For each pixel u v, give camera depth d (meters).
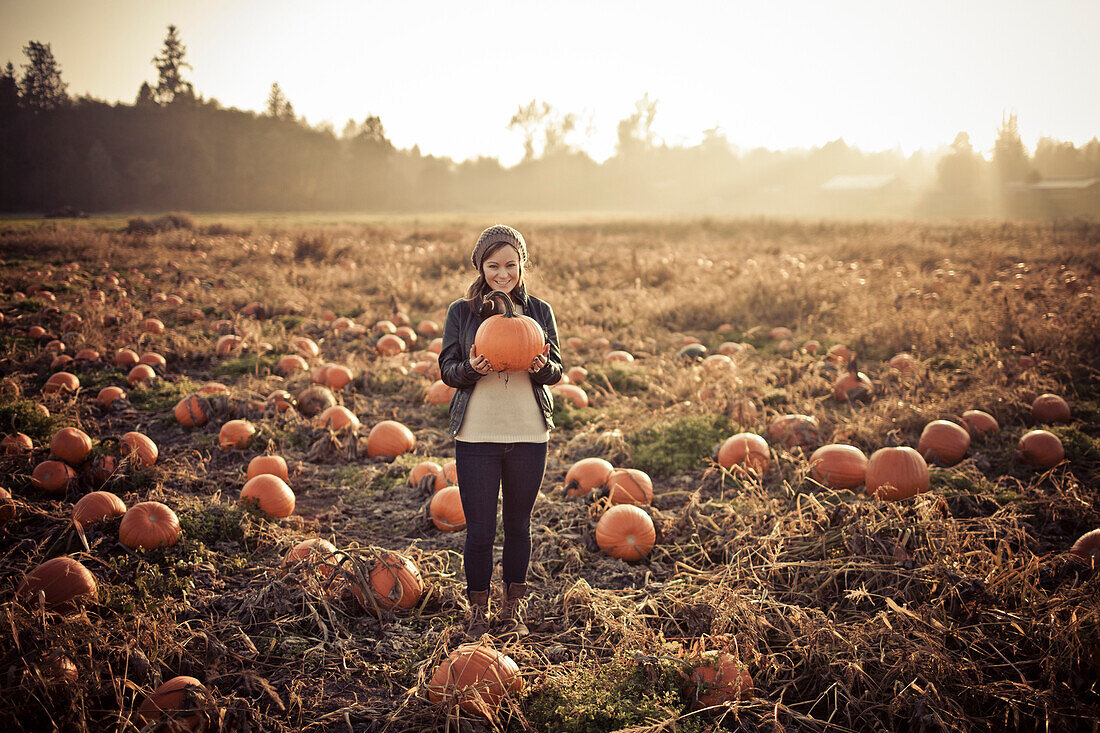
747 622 3.09
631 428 6.19
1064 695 2.69
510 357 2.85
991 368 7.26
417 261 19.23
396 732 2.59
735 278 14.13
